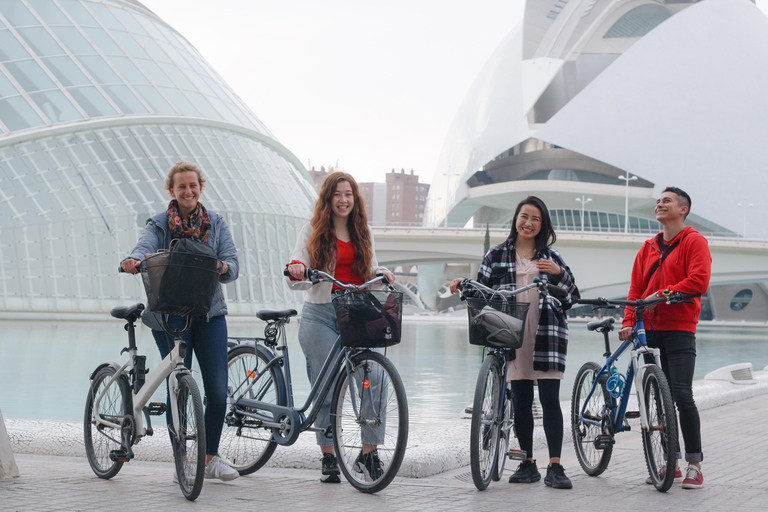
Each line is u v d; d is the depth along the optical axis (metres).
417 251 67.69
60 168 30.92
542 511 4.12
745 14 90.81
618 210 91.44
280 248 35.03
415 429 6.57
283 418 4.94
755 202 81.44
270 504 4.15
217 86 39.72
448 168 102.00
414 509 4.11
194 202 5.04
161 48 38.03
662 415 4.88
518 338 4.81
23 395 10.82
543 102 90.62
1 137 30.11
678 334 5.35
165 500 4.20
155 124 33.97
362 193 5.24
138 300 30.56
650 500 4.52
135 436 4.75
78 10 36.09
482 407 4.92
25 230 29.58
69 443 6.12
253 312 32.75
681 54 85.06
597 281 67.81
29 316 28.89
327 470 4.95
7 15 34.00
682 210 5.61
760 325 75.94
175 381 4.52
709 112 83.44
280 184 37.50
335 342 4.96
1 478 4.66
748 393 11.27
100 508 3.89
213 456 4.88
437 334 34.50
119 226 30.80
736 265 67.69
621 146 82.56
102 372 5.08
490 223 103.88
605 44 89.38
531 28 92.25
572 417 5.84
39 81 32.22
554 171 93.25
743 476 5.38
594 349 24.72
